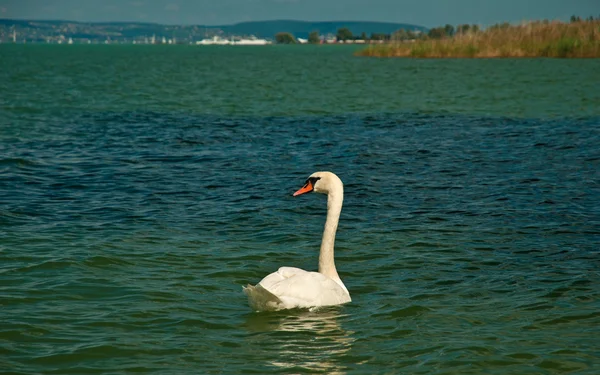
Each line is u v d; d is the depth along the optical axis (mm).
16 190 16406
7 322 8656
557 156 21125
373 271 11141
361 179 18141
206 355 7852
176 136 25141
